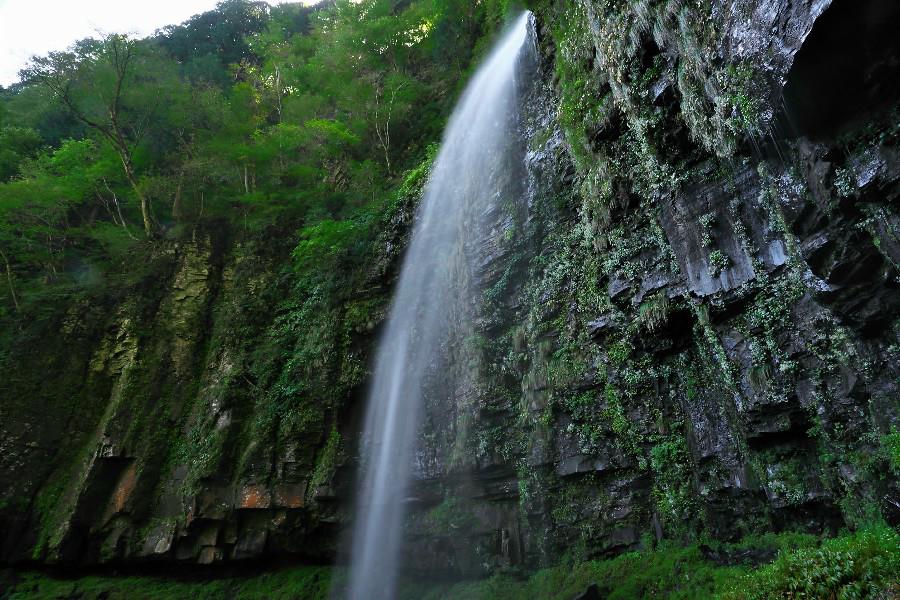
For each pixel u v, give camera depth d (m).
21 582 17.08
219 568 17.00
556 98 16.27
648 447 11.28
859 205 6.85
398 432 16.39
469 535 13.80
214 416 19.12
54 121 33.31
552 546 12.27
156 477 18.66
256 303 22.28
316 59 32.28
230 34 44.38
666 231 10.83
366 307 19.30
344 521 16.30
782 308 8.80
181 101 27.52
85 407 20.80
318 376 18.61
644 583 9.84
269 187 26.67
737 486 9.66
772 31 6.74
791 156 7.85
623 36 11.09
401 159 26.69
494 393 14.38
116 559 17.25
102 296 23.36
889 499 7.20
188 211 27.19
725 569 8.75
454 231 18.09
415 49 30.69
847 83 6.39
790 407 8.72
